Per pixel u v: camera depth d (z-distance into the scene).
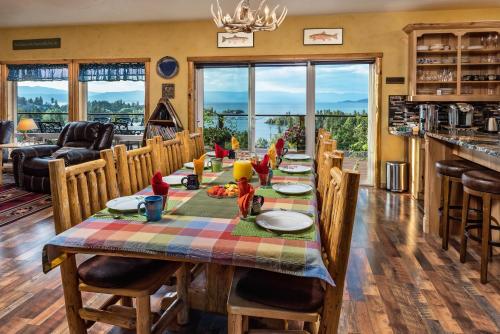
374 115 5.76
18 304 2.22
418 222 3.91
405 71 5.57
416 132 5.03
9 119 6.77
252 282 1.50
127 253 1.30
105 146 5.67
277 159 2.90
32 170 5.12
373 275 2.64
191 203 1.79
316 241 1.31
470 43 5.27
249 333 1.51
